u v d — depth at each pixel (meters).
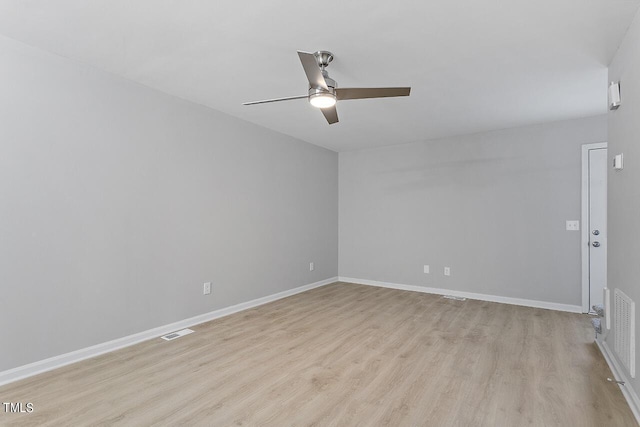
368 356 2.81
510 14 2.06
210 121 3.77
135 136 3.07
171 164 3.38
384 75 2.91
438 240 5.10
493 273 4.66
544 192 4.32
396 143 5.39
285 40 2.35
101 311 2.83
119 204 2.96
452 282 4.98
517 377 2.44
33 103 2.45
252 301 4.31
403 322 3.71
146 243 3.16
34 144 2.45
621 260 2.35
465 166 4.88
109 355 2.80
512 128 4.53
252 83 3.10
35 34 2.29
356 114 3.95
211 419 1.94
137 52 2.54
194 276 3.60
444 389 2.28
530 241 4.41
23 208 2.40
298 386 2.31
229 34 2.28
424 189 5.22
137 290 3.09
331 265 5.89
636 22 2.05
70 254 2.64
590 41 2.36
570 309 4.14
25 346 2.41
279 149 4.76
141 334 3.12
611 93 2.47
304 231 5.25
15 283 2.36
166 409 2.04
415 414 2.00
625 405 2.08
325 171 5.74
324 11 2.02
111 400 2.13
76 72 2.68
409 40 2.35
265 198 4.52
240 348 2.97
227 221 3.98
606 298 2.69
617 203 2.47
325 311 4.13
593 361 2.71
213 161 3.80
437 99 3.46
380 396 2.19
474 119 4.16
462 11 2.03
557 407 2.06
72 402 2.10
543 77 2.95
